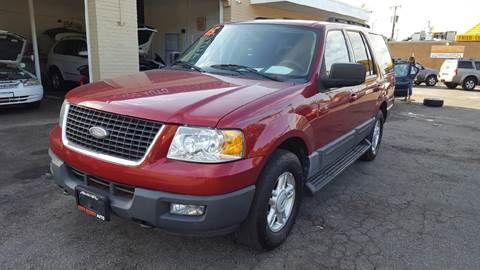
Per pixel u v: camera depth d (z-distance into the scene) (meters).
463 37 32.44
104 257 3.00
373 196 4.61
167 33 15.84
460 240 3.58
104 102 2.81
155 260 3.00
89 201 2.81
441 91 22.06
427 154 6.84
